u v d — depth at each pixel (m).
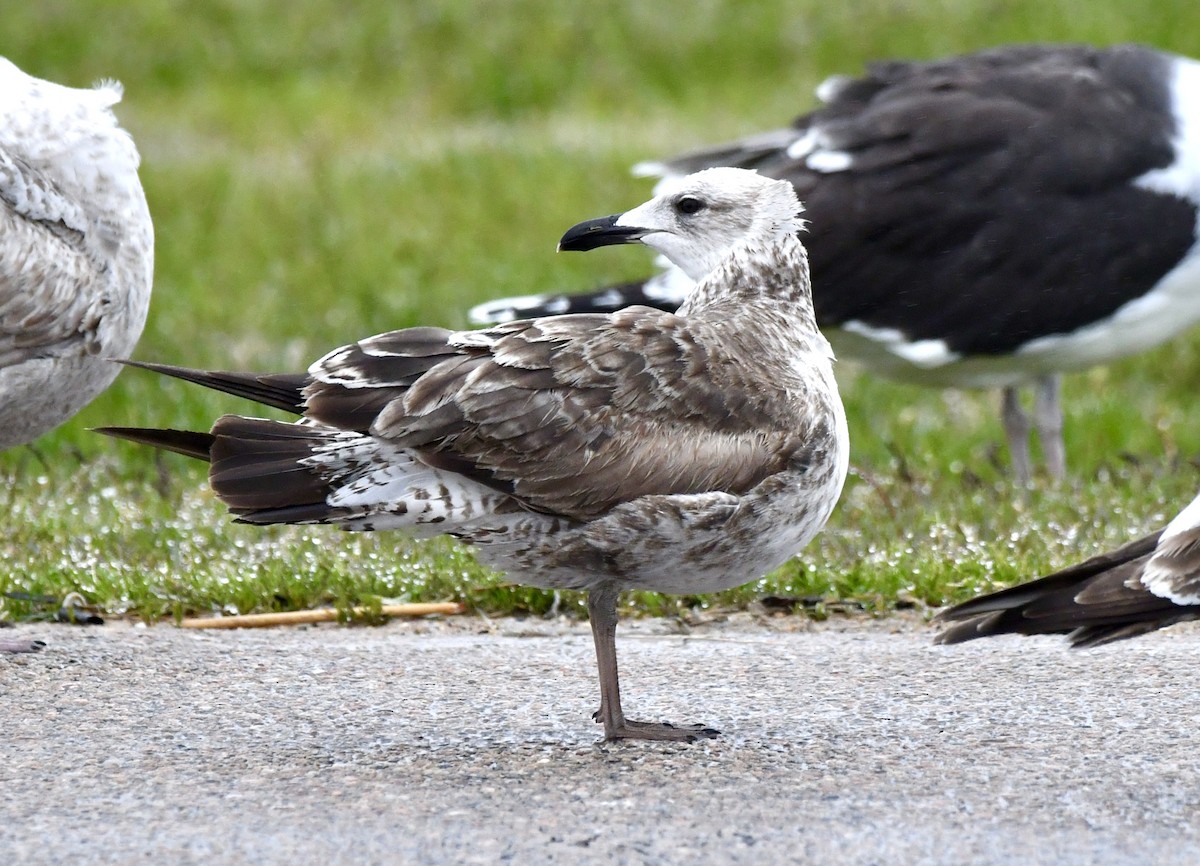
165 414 17.09
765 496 8.52
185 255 23.50
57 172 11.07
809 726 8.97
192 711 9.16
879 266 14.66
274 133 30.95
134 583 11.44
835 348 15.30
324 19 36.31
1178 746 8.59
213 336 20.00
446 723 9.04
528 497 8.16
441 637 10.93
